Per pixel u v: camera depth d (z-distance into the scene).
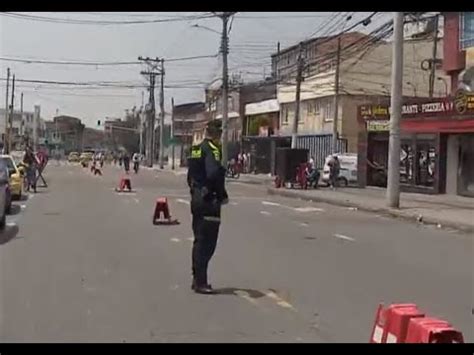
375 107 40.31
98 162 89.81
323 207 28.05
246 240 16.30
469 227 20.23
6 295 9.73
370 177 42.38
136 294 9.88
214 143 10.04
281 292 10.18
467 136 33.16
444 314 9.12
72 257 13.29
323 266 12.72
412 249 15.59
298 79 46.78
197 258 10.02
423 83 57.44
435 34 46.09
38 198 29.66
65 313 8.68
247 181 53.00
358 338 7.63
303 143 60.78
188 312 8.80
